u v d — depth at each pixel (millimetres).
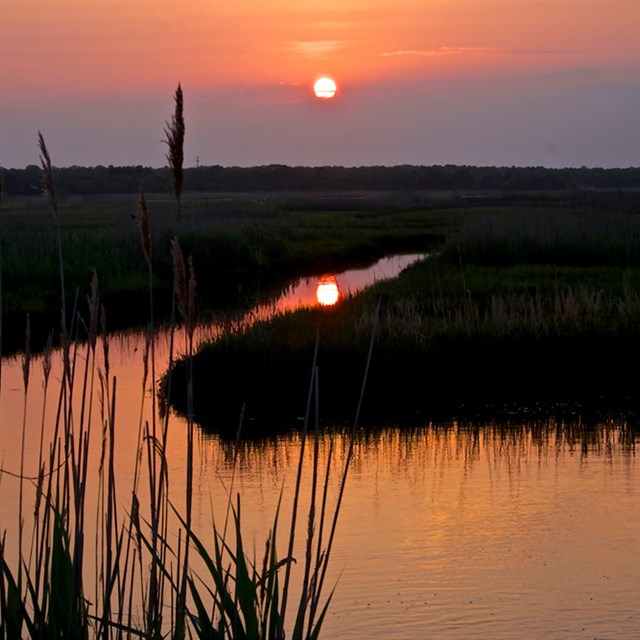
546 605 8203
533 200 102438
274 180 187250
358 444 13797
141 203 3924
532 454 13180
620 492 11414
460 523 10281
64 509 4520
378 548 9500
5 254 31062
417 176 195250
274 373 17141
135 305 28375
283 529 9938
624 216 43625
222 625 4168
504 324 18672
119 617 4371
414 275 28609
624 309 19828
